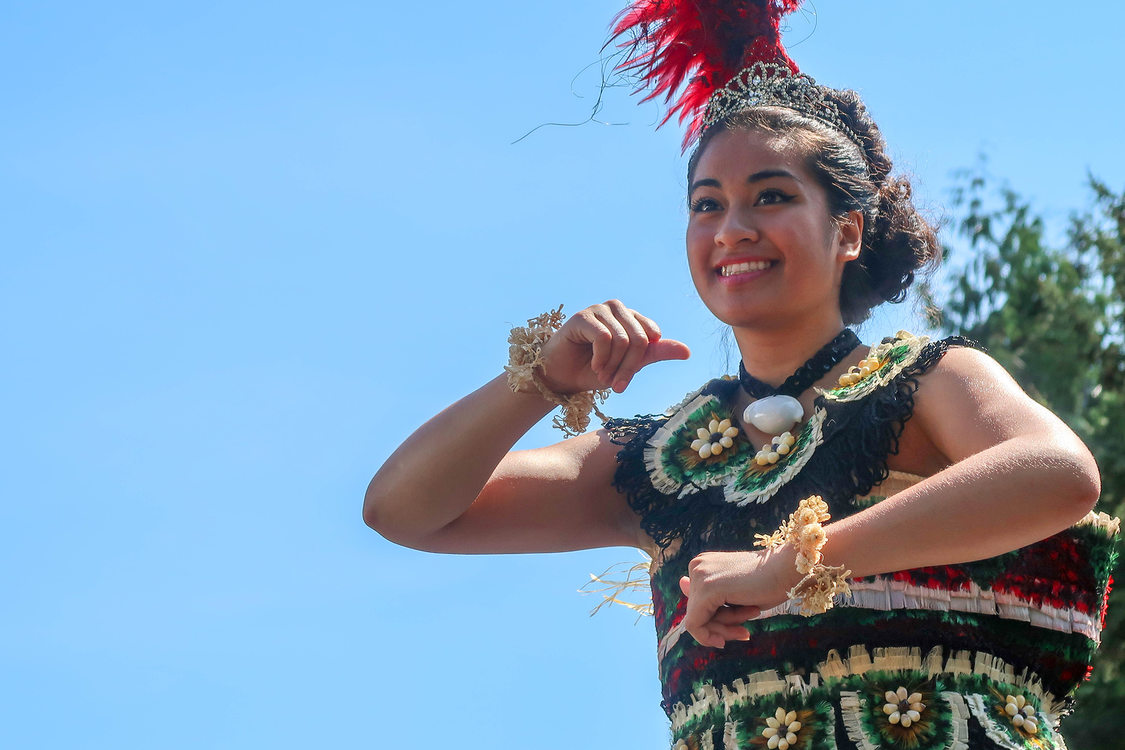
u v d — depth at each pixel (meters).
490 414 7.00
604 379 6.67
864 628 6.02
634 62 8.21
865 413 6.29
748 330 6.88
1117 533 6.45
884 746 5.84
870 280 7.30
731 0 8.06
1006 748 5.84
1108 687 19.45
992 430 5.88
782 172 6.88
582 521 7.42
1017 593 6.15
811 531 5.54
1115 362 25.56
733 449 6.81
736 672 6.19
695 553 6.55
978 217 26.89
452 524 7.38
